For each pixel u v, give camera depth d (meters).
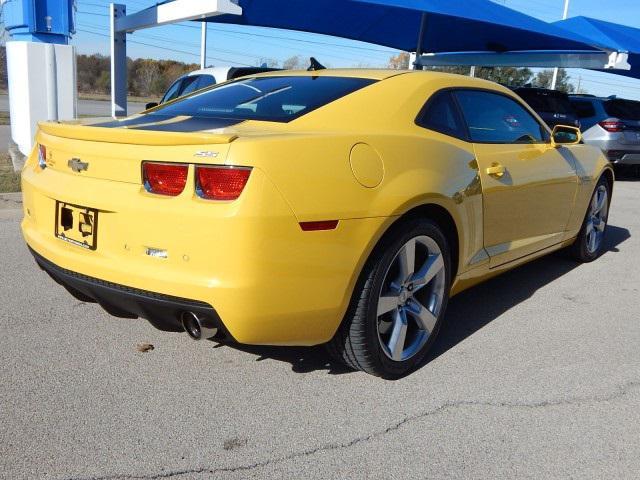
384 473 2.43
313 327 2.74
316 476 2.39
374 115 3.23
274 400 2.95
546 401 3.04
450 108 3.66
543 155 4.35
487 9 10.21
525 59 13.26
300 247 2.58
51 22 9.70
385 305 3.03
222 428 2.69
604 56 11.67
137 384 3.05
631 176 14.00
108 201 2.71
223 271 2.48
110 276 2.71
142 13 10.71
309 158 2.63
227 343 3.56
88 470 2.37
